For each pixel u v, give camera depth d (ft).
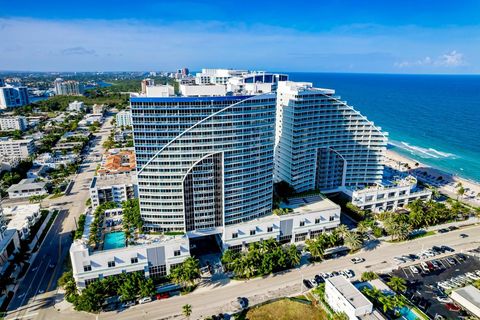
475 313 404.36
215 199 515.91
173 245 473.26
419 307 418.31
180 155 483.51
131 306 422.82
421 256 527.81
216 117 479.82
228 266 483.10
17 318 402.93
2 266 496.64
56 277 479.00
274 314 411.75
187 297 440.86
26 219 607.37
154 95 492.13
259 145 526.98
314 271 495.00
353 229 618.03
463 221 649.20
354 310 378.73
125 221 522.88
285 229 564.71
